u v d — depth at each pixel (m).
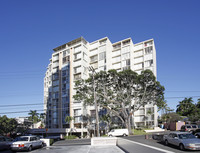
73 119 58.75
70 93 63.12
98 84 43.62
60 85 67.19
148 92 42.47
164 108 68.38
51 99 69.94
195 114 65.44
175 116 65.69
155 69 67.12
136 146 14.59
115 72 41.38
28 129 66.75
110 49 69.44
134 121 61.03
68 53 68.12
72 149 19.25
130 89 43.03
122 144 18.19
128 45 66.94
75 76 64.94
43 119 90.00
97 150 17.44
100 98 44.91
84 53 66.69
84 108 60.59
